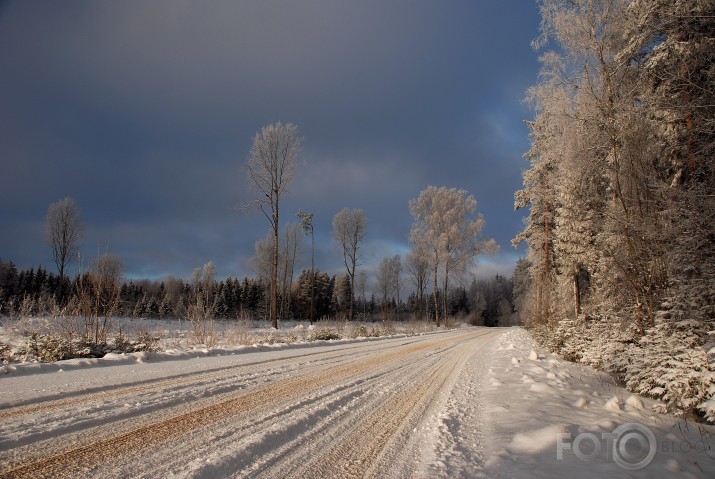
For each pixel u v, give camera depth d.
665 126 11.13
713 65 9.90
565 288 22.02
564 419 5.41
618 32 11.15
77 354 10.34
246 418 5.00
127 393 5.98
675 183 10.91
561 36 11.46
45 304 13.29
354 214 45.19
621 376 9.84
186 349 12.24
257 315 49.34
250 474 3.44
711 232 9.02
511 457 4.01
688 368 6.45
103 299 12.35
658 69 10.92
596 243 13.68
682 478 3.63
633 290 10.80
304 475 3.49
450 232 42.97
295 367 9.58
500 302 93.44
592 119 11.36
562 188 15.30
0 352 9.76
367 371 9.52
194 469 3.33
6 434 3.96
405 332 31.45
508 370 10.37
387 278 63.84
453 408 6.17
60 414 4.73
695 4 9.82
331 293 67.75
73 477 3.16
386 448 4.29
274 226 27.39
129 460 3.53
